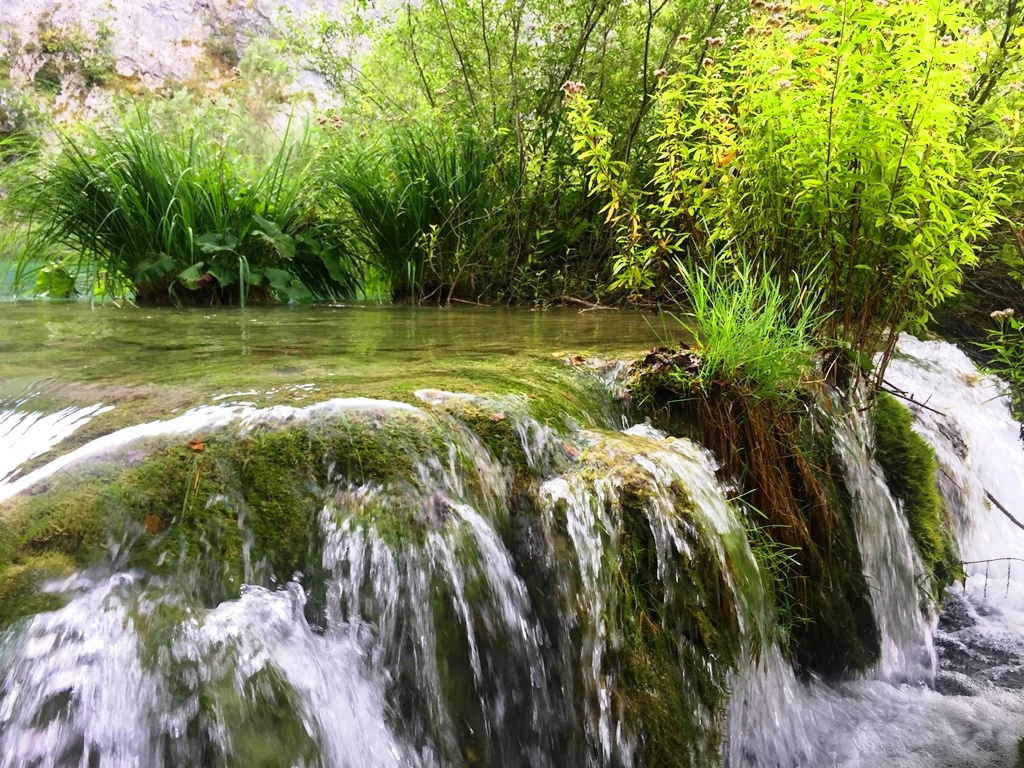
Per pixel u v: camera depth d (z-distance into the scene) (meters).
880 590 2.54
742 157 2.88
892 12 2.39
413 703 1.39
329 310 4.29
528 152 5.27
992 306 4.54
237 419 1.48
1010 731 2.13
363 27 5.96
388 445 1.53
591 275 5.21
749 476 2.25
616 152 5.21
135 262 4.64
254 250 4.86
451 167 5.32
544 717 1.54
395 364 2.16
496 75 5.34
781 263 2.86
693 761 1.61
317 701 1.26
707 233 3.27
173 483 1.35
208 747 1.14
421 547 1.45
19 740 1.05
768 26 2.93
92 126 5.08
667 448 1.96
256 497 1.40
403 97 5.95
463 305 5.10
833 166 2.59
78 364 2.10
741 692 1.78
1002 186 3.79
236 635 1.24
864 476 2.64
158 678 1.15
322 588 1.38
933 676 2.47
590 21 5.22
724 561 1.79
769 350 2.31
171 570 1.28
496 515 1.62
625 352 2.46
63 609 1.16
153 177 4.62
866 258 2.72
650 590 1.69
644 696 1.61
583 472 1.76
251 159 5.39
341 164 5.32
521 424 1.75
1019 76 3.62
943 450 3.09
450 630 1.45
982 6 4.18
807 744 2.00
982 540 3.17
